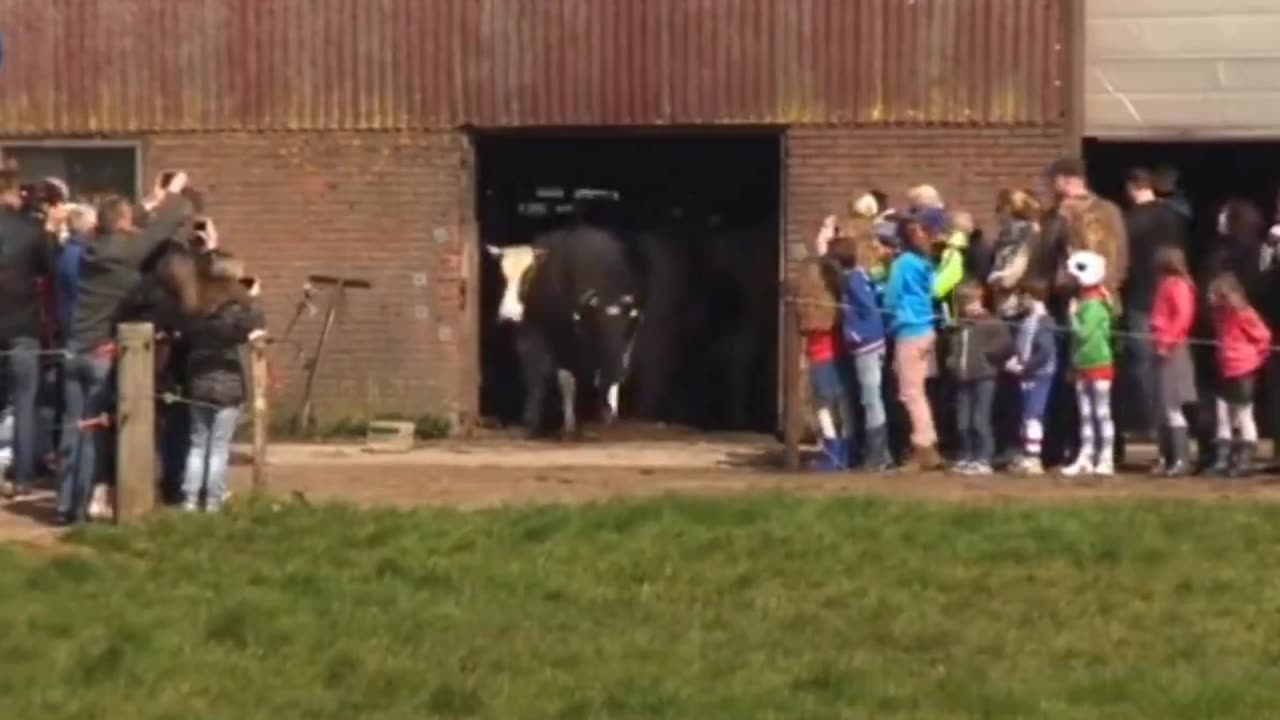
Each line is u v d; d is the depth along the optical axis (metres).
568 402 21.75
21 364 16.48
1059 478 17.31
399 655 11.63
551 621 12.40
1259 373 18.28
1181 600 13.02
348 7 22.27
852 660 11.61
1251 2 20.98
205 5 22.45
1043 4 21.25
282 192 22.41
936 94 21.44
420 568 13.51
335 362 22.38
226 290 15.45
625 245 22.19
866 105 21.55
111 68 22.62
